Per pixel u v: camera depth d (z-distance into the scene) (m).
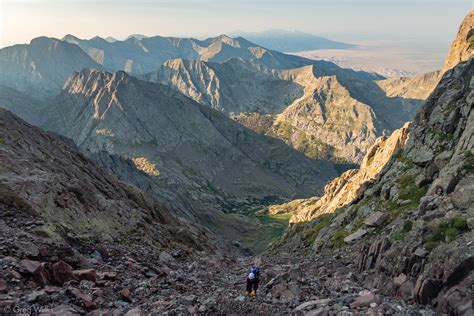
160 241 43.41
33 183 34.12
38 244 22.56
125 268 27.14
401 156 60.34
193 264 37.09
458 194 24.62
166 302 19.28
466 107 48.25
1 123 56.19
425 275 18.48
